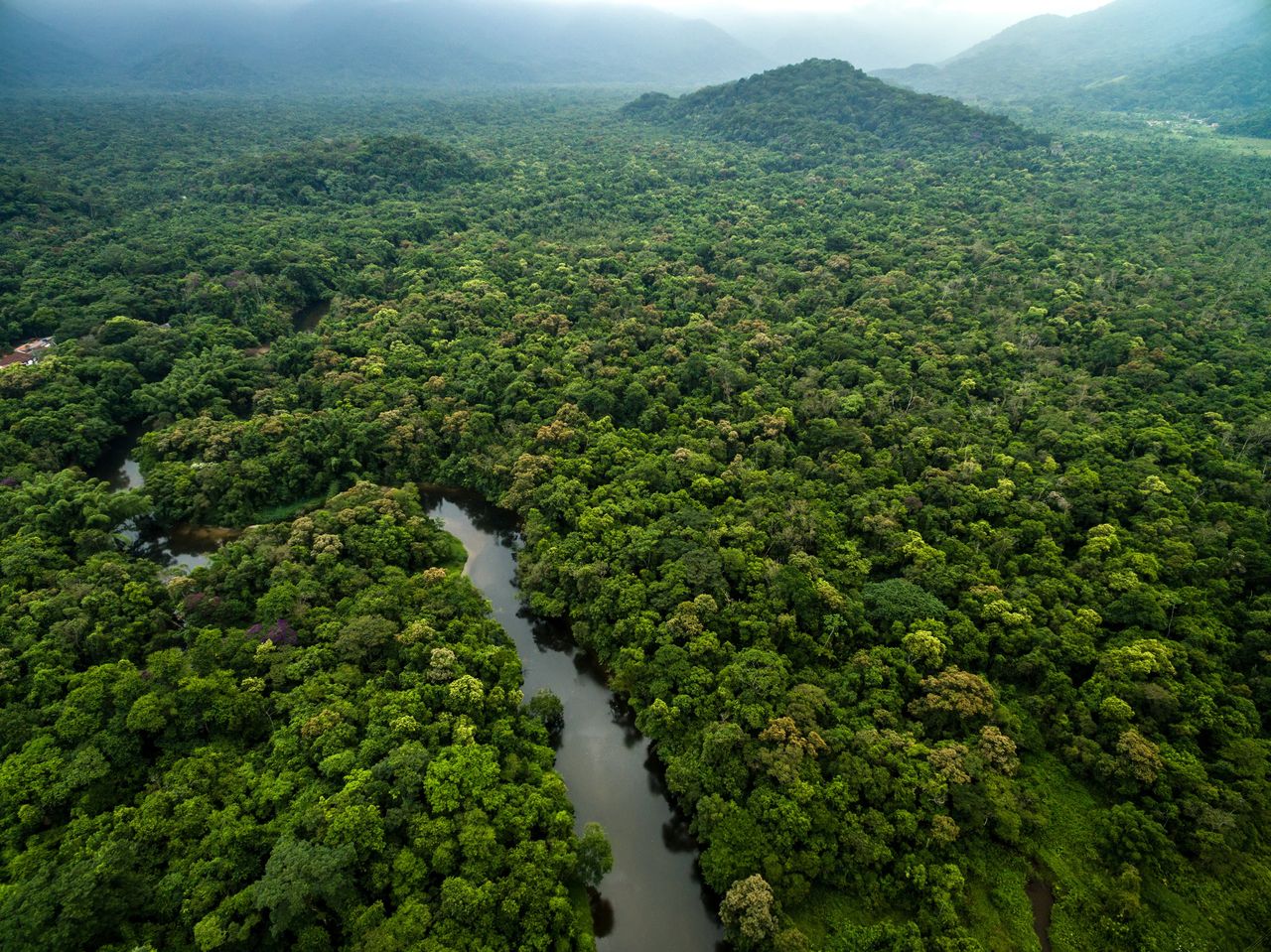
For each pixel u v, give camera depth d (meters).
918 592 78.25
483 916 50.81
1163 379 116.69
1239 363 119.31
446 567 96.44
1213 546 81.19
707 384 122.94
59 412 113.56
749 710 65.62
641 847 63.44
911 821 57.25
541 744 69.00
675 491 98.12
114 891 47.84
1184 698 64.81
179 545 100.81
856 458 102.69
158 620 75.25
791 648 74.62
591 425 113.81
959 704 64.75
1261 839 56.75
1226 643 70.19
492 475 109.06
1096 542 83.31
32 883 47.97
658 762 70.88
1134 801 60.50
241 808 56.47
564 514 95.38
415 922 49.53
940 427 110.50
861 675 69.88
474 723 66.38
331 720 63.16
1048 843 59.22
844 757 61.50
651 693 71.44
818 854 56.62
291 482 107.88
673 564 82.00
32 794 55.88
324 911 50.94
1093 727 64.31
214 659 69.44
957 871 55.47
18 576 79.62
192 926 48.81
